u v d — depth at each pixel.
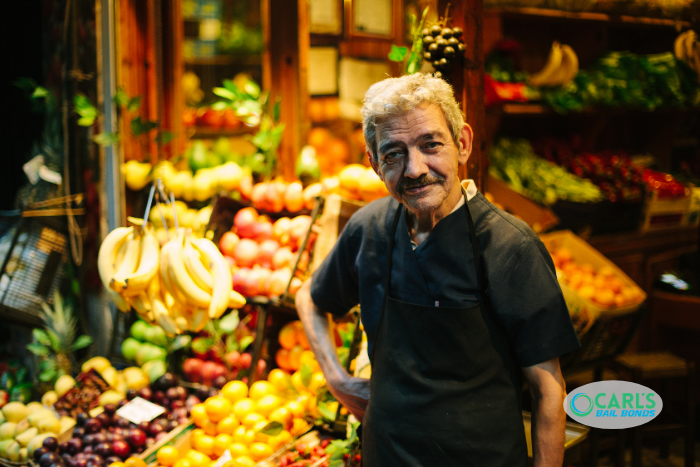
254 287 2.39
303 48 3.22
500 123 3.85
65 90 3.07
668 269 3.87
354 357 2.02
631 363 2.88
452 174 1.33
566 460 1.89
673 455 3.23
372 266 1.53
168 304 2.20
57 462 2.12
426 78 1.33
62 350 2.81
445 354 1.39
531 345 1.35
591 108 3.82
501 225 1.38
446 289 1.39
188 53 3.96
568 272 2.98
